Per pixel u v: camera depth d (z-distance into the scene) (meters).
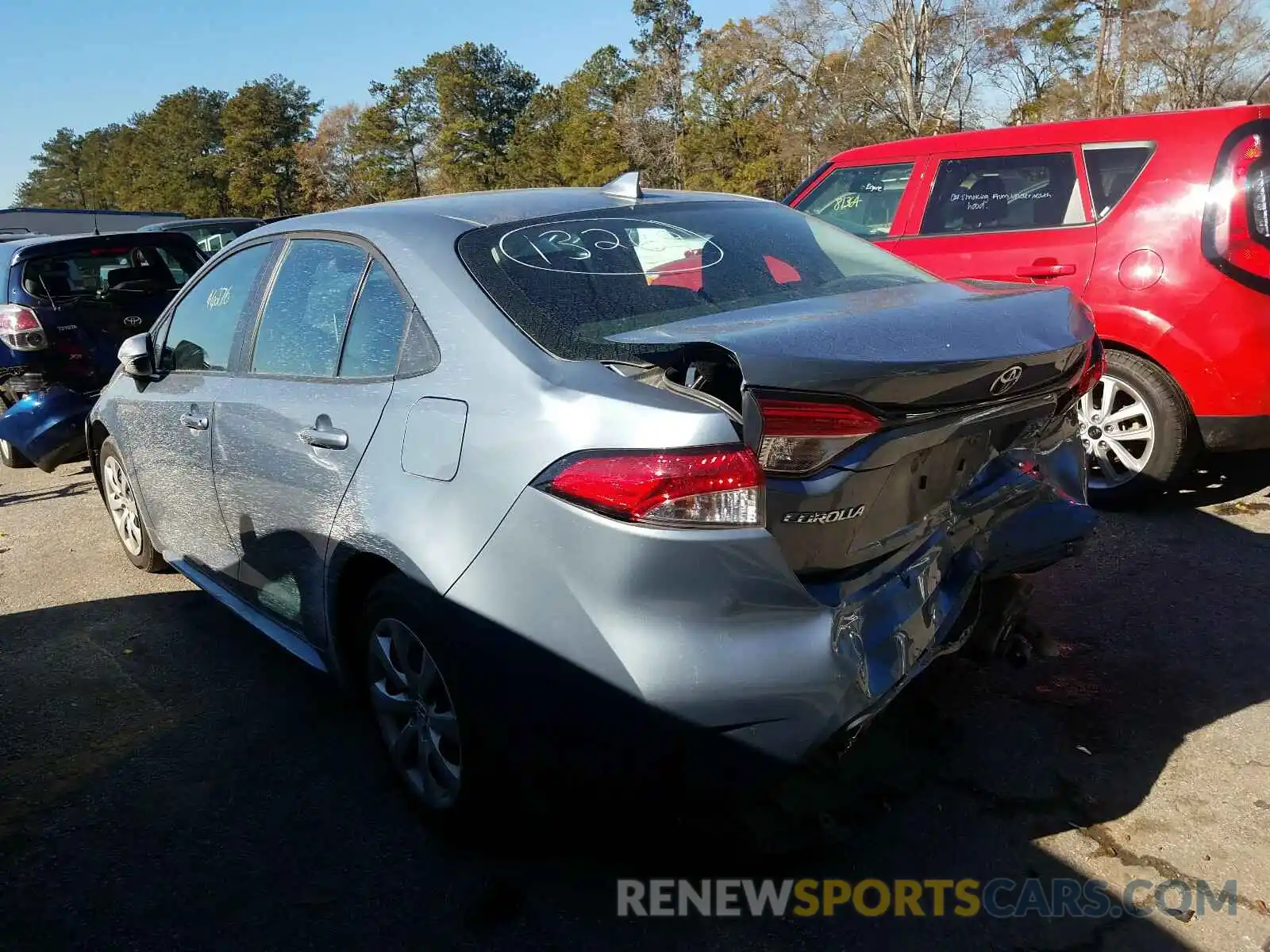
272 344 3.30
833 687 2.19
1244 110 4.60
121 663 3.92
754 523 2.09
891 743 3.04
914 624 2.46
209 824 2.87
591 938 2.37
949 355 2.29
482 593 2.32
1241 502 4.98
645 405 2.14
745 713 2.13
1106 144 4.98
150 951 2.39
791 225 3.41
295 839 2.78
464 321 2.56
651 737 2.14
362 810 2.90
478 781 2.45
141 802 2.99
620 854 2.65
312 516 2.91
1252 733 3.02
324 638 3.05
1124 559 4.36
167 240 7.69
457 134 88.25
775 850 2.62
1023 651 3.30
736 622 2.13
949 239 5.51
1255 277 4.48
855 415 2.15
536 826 2.56
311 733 3.33
